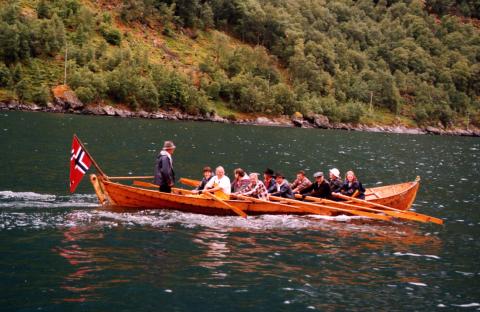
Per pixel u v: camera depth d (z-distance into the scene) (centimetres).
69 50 9394
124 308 755
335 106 12069
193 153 3331
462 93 15912
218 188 1470
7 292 787
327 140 6438
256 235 1252
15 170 1952
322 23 17175
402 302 852
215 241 1162
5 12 9138
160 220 1327
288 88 11538
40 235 1098
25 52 8619
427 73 16612
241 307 786
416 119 13962
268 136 6219
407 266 1065
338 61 15362
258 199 1480
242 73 12125
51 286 821
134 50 11212
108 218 1297
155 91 9250
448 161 4394
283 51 14338
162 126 6475
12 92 7594
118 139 3928
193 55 12269
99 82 8625
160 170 1437
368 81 14488
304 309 793
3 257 943
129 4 12419
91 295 796
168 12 12988
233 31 14838
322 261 1061
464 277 1009
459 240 1337
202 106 9831
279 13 15275
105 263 950
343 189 1697
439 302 862
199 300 803
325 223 1455
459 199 2094
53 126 4659
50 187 1672
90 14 10906
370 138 8106
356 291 890
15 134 3503
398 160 4166
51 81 8450
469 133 14462
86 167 1410
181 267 958
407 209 1762
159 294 817
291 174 2641
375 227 1448
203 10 13900
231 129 7200
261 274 948
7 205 1361
